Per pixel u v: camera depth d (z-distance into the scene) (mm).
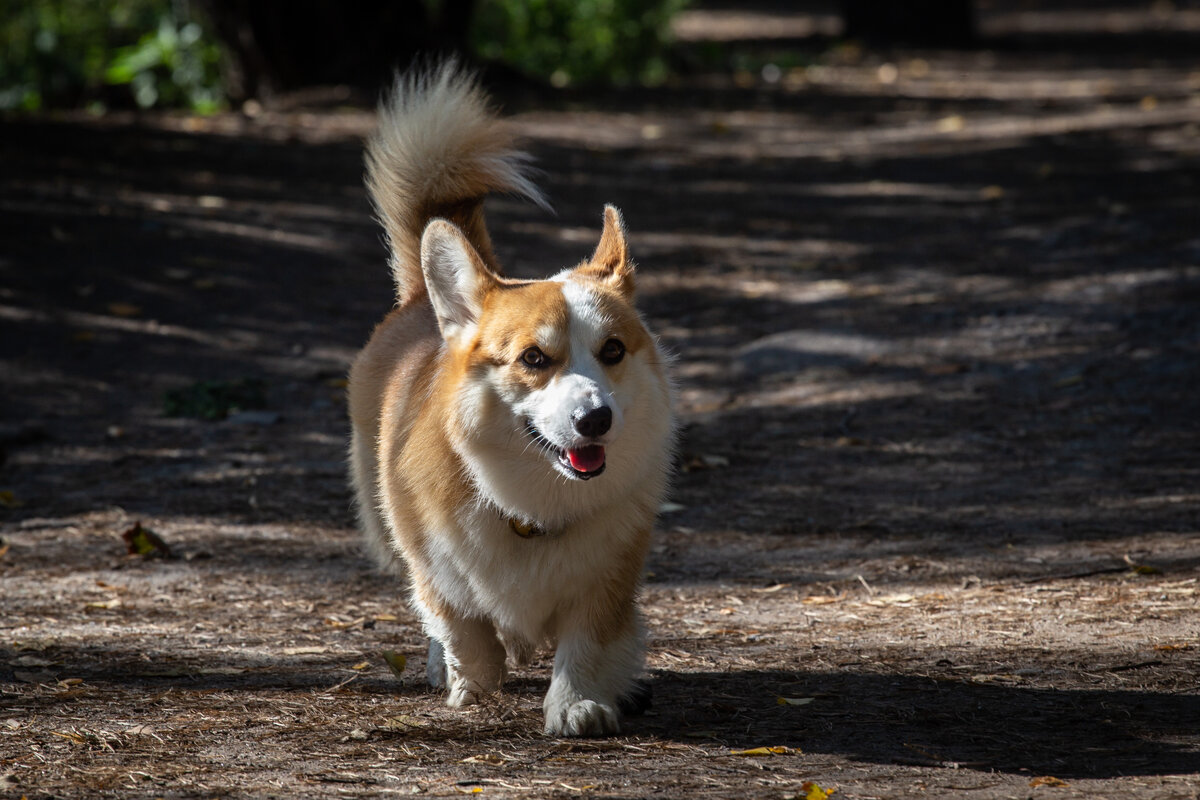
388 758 5590
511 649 6836
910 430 11734
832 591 8281
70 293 14969
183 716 6164
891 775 5219
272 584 8594
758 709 6227
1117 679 6395
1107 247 15953
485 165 7695
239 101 26844
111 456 11461
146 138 21938
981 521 9492
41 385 12945
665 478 6398
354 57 26688
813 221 18781
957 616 7625
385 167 7824
